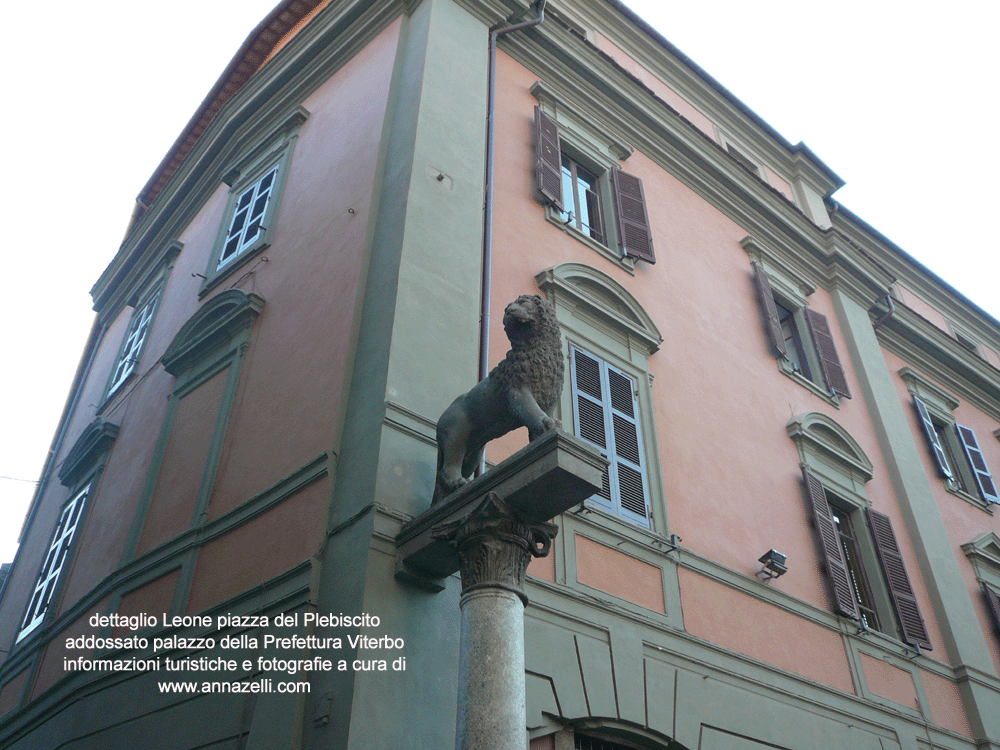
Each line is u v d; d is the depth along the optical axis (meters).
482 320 8.27
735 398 11.12
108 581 9.27
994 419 17.88
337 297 8.45
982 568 13.33
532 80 11.89
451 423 6.54
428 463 6.96
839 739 8.97
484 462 7.43
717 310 12.02
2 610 13.06
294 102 12.59
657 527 8.74
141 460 10.48
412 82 9.85
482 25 11.18
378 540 6.30
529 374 6.16
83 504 11.62
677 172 13.43
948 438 16.03
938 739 10.16
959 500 14.46
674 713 7.61
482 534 5.72
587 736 7.09
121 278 16.45
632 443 9.20
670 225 12.42
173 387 10.75
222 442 8.93
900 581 11.36
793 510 10.64
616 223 11.39
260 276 10.37
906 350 16.47
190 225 14.16
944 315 20.19
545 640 7.07
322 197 10.07
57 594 10.68
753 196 14.19
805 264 14.88
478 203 9.12
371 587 6.05
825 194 17.75
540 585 7.32
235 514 7.96
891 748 9.48
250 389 9.08
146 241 15.63
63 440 15.35
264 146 12.55
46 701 9.20
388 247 8.25
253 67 14.95
